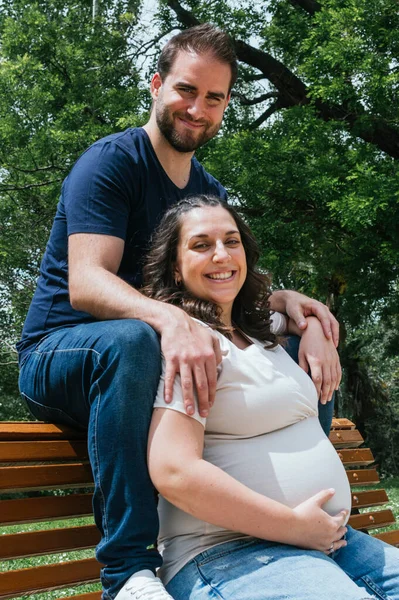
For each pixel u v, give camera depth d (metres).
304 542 1.77
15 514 1.92
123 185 2.44
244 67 16.78
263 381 1.95
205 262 2.13
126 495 1.73
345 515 1.92
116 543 1.72
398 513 7.78
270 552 1.74
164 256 2.22
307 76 13.81
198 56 2.58
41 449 2.02
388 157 14.19
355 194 12.00
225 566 1.72
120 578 1.70
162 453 1.73
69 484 2.06
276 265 13.20
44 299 2.45
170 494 1.71
